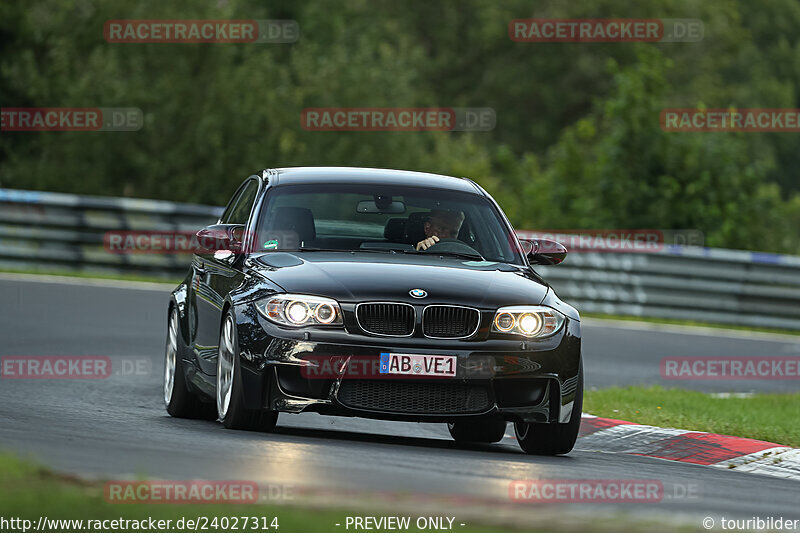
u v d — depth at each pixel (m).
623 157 105.75
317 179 34.44
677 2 189.50
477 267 31.72
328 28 161.62
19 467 20.72
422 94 173.00
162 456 24.52
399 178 35.09
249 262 31.72
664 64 108.12
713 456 33.69
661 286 82.12
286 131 112.31
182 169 107.56
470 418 29.28
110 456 24.06
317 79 116.12
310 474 23.30
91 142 106.50
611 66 108.00
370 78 118.00
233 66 113.50
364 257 31.41
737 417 40.03
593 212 105.56
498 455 30.08
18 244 80.75
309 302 29.30
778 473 32.31
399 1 195.00
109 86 106.75
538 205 110.94
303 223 32.94
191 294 35.19
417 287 29.64
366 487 22.20
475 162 124.31
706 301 82.38
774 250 104.88
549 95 190.75
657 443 35.06
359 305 29.23
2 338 51.47
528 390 29.72
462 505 20.75
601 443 35.78
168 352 36.75
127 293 70.31
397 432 36.28
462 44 196.75
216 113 108.31
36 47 112.94
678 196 104.62
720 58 194.12
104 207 81.44
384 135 115.88
